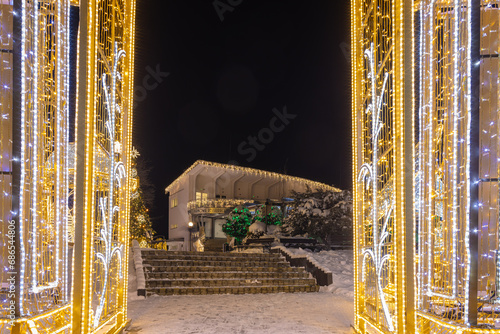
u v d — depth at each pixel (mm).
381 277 5098
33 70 4035
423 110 5012
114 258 5836
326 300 9188
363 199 5988
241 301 8789
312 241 15820
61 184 4488
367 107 5820
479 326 3547
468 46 3777
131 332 5801
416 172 5441
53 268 4516
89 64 4277
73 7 5645
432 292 4234
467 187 3660
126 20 6273
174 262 11180
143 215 19781
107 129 5137
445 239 4516
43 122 4457
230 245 20781
